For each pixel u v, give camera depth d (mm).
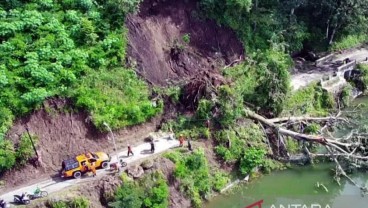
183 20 47188
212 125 41625
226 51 48688
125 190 34969
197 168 38250
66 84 38531
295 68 52906
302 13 55688
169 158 37656
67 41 40375
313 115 46156
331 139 41438
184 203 36812
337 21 54094
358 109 49062
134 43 43281
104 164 36531
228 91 41562
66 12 42625
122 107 39969
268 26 51625
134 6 43188
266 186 40125
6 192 34531
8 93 36250
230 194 39000
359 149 42062
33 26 40562
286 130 41969
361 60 55188
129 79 41688
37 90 36812
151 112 41000
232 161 40406
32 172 35906
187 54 46156
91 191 34812
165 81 43781
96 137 38656
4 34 39406
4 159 34500
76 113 38250
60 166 37000
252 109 43938
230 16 49312
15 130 35906
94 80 39812
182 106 42594
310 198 39031
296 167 41625
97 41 41844
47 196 33812
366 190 39438
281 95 43812
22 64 38469
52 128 37312
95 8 43438
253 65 47375
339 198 38844
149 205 35312
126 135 39969
